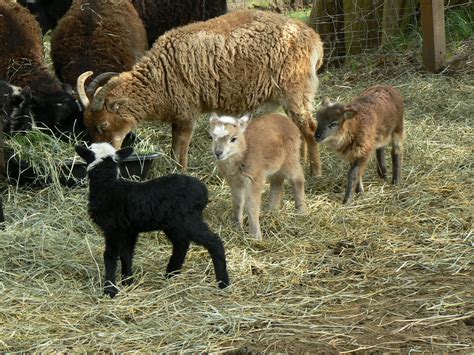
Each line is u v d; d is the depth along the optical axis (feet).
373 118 27.94
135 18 35.91
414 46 45.09
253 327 19.44
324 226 26.08
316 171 30.91
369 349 18.22
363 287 21.74
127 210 21.15
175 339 18.94
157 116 30.99
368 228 25.72
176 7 38.86
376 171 31.12
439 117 36.65
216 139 24.59
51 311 20.44
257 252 24.21
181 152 31.19
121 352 18.38
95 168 21.56
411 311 20.10
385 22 45.62
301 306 20.54
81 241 24.40
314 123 31.14
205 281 22.11
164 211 21.07
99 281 22.02
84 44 34.37
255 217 25.31
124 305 20.67
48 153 29.14
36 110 31.58
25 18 34.19
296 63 30.76
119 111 30.04
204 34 30.42
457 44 45.01
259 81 30.76
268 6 56.59
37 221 26.20
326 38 46.85
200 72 30.42
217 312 19.86
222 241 23.77
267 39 30.50
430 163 31.01
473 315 19.67
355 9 45.80
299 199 27.25
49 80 32.89
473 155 31.76
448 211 26.86
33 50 33.63
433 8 41.68
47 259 23.45
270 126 25.90
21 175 28.96
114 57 34.14
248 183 25.16
